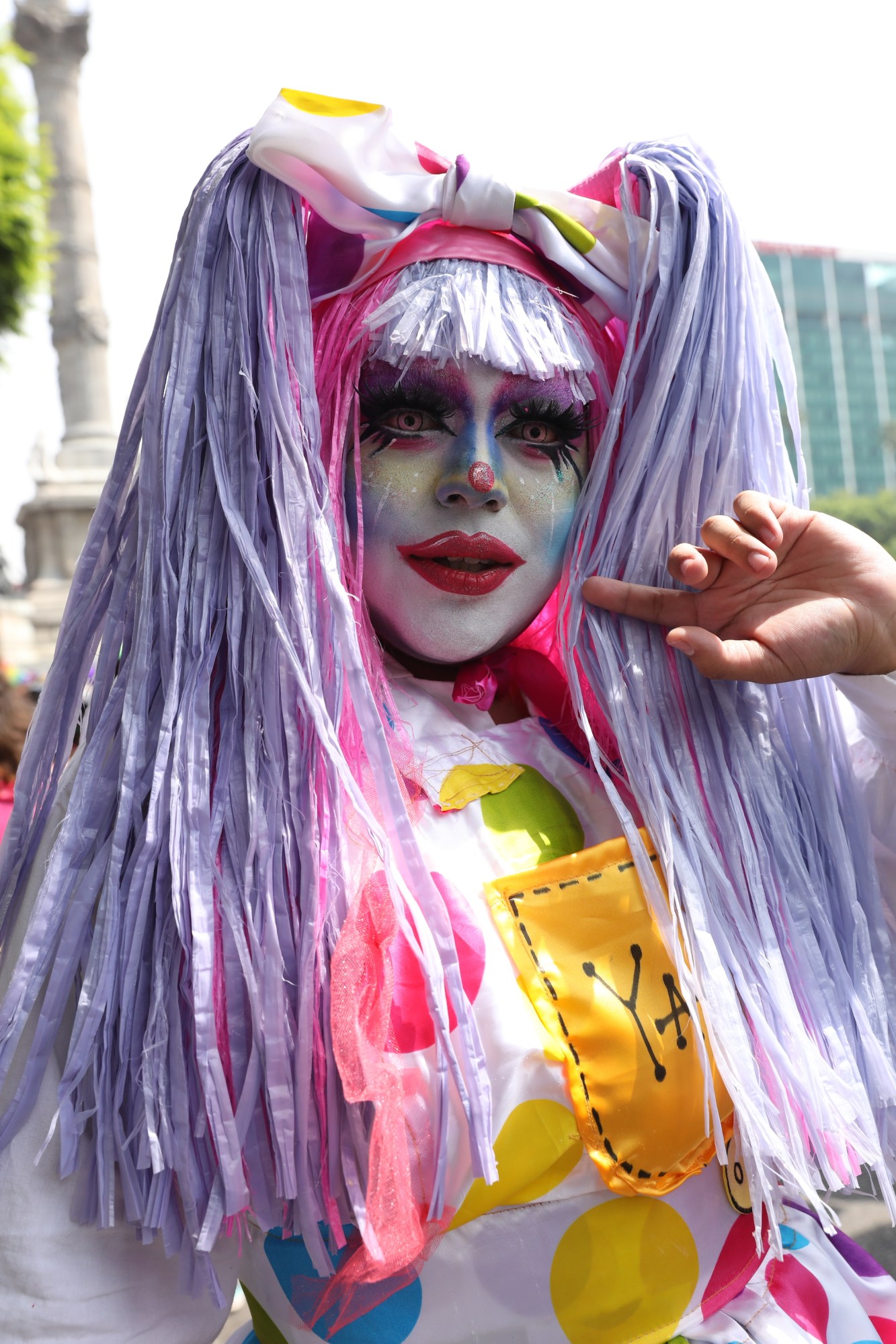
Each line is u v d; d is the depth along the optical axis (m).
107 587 0.80
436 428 0.80
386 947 0.72
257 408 0.75
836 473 40.75
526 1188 0.74
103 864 0.72
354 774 0.76
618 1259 0.75
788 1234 0.86
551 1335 0.74
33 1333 0.69
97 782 0.74
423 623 0.82
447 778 0.81
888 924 0.90
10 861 0.79
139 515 0.76
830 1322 0.82
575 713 0.88
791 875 0.84
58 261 10.73
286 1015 0.71
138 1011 0.71
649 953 0.78
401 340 0.77
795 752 0.89
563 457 0.84
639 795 0.82
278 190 0.77
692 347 0.85
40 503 10.67
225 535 0.76
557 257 0.82
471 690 0.85
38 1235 0.69
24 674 7.59
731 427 0.87
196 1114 0.70
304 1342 0.76
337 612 0.73
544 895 0.78
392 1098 0.69
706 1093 0.74
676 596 0.86
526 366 0.79
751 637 0.84
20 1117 0.70
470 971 0.74
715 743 0.85
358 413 0.80
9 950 0.77
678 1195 0.77
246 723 0.74
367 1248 0.67
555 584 0.87
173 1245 0.70
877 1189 0.94
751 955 0.79
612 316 0.87
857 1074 0.79
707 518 0.87
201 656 0.74
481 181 0.79
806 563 0.84
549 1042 0.74
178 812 0.71
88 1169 0.71
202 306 0.76
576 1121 0.74
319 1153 0.71
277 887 0.72
